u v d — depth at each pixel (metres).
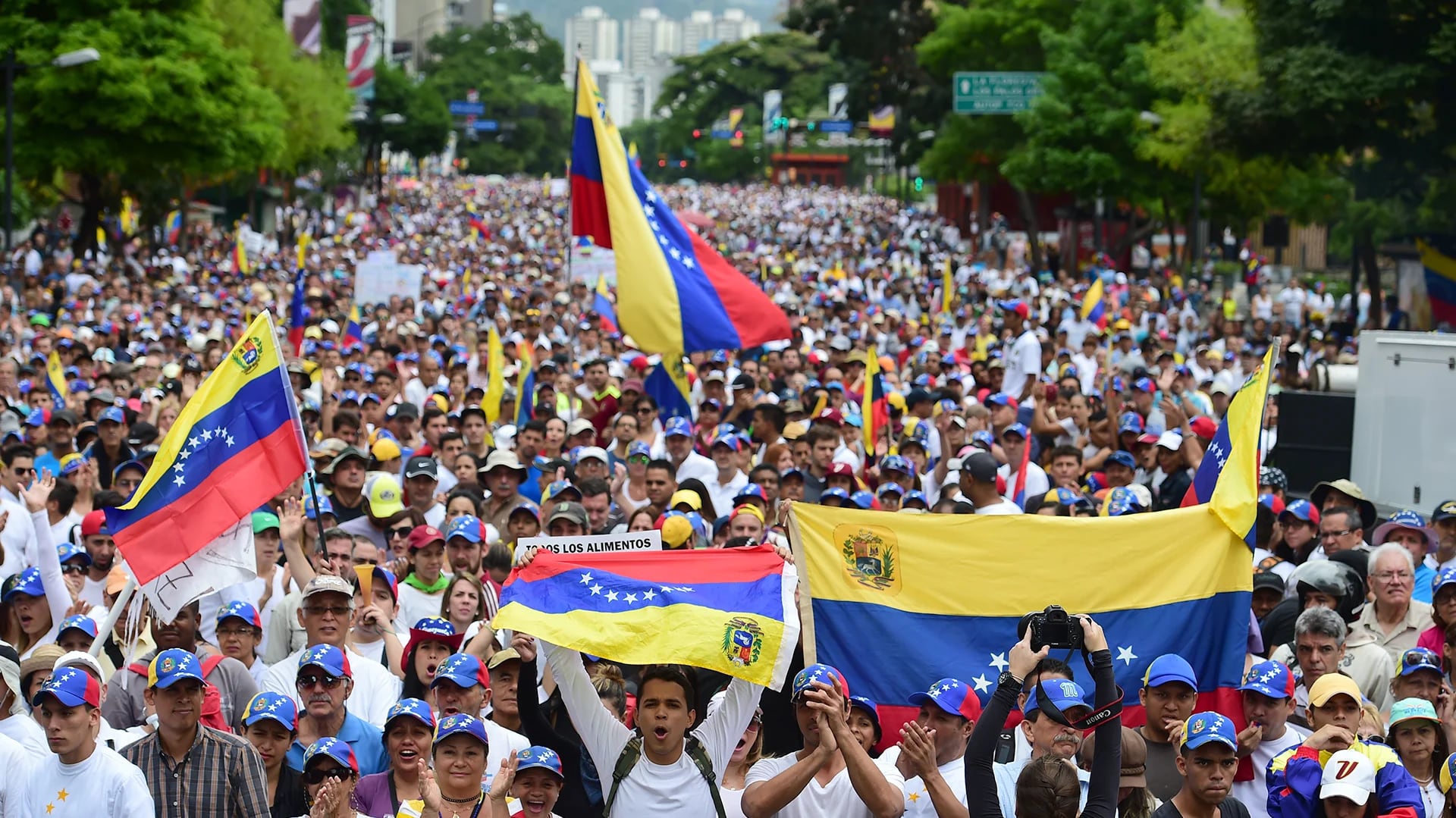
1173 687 16.77
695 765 14.72
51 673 16.30
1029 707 15.88
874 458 36.47
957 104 120.94
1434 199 79.00
